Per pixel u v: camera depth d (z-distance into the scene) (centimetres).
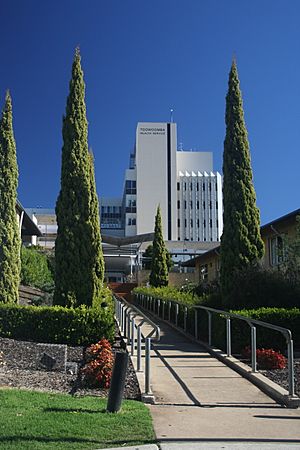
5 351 1238
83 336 1432
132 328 1308
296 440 648
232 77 1792
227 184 1731
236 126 1752
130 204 10519
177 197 10731
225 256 1689
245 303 1552
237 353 1325
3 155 1758
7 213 1739
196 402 869
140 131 10738
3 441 593
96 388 962
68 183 1622
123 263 5881
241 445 613
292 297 1541
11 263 1723
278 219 2100
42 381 995
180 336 1781
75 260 1580
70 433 637
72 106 1664
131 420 714
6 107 1788
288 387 905
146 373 909
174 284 4344
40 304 2206
